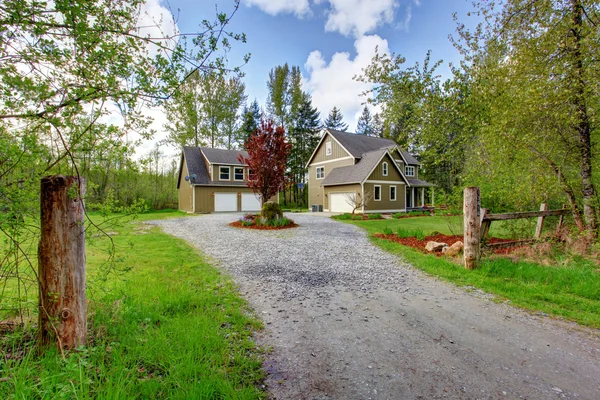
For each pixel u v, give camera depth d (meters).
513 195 7.03
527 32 6.20
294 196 36.81
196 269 5.67
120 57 2.50
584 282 4.48
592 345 2.93
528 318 3.57
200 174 23.33
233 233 11.05
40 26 2.20
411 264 6.30
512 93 6.32
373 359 2.65
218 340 2.77
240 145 33.53
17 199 2.43
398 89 7.57
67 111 2.32
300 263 6.40
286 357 2.66
